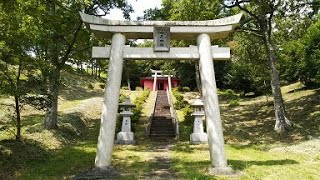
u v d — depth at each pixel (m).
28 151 12.91
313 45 24.09
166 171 11.29
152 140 19.25
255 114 25.81
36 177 10.55
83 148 15.45
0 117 18.34
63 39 17.06
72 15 16.77
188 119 23.48
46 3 16.94
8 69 12.78
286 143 17.27
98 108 28.19
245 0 20.59
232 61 39.28
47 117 17.22
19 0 12.49
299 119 21.19
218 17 20.64
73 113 22.61
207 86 11.19
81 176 10.30
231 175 10.36
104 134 10.73
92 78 46.50
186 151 15.59
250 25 23.61
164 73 51.09
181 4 20.27
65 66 18.22
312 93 27.33
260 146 17.25
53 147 14.97
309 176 10.77
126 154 14.66
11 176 10.51
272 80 20.70
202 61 11.43
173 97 37.88
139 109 27.72
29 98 12.83
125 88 48.94
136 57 11.55
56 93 17.33
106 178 10.18
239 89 40.19
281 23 25.97
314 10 21.55
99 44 19.30
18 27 11.73
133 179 10.11
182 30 11.62
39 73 14.18
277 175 10.64
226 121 24.16
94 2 18.30
